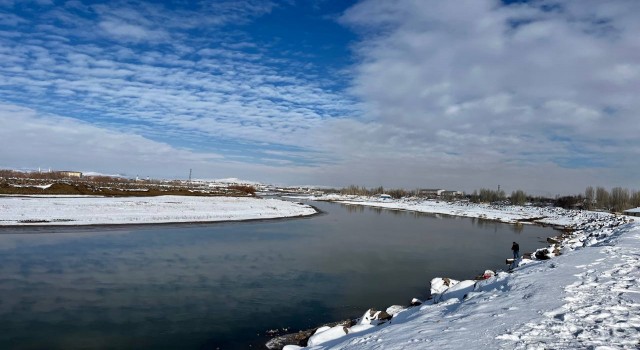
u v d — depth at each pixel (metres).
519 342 6.47
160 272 20.66
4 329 12.49
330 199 149.12
